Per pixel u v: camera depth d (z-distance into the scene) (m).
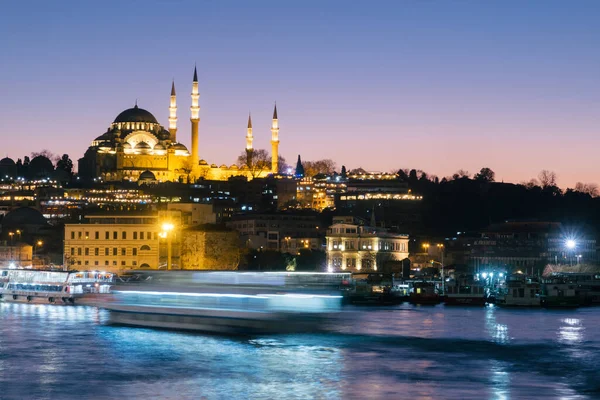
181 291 152.50
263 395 107.75
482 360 132.75
